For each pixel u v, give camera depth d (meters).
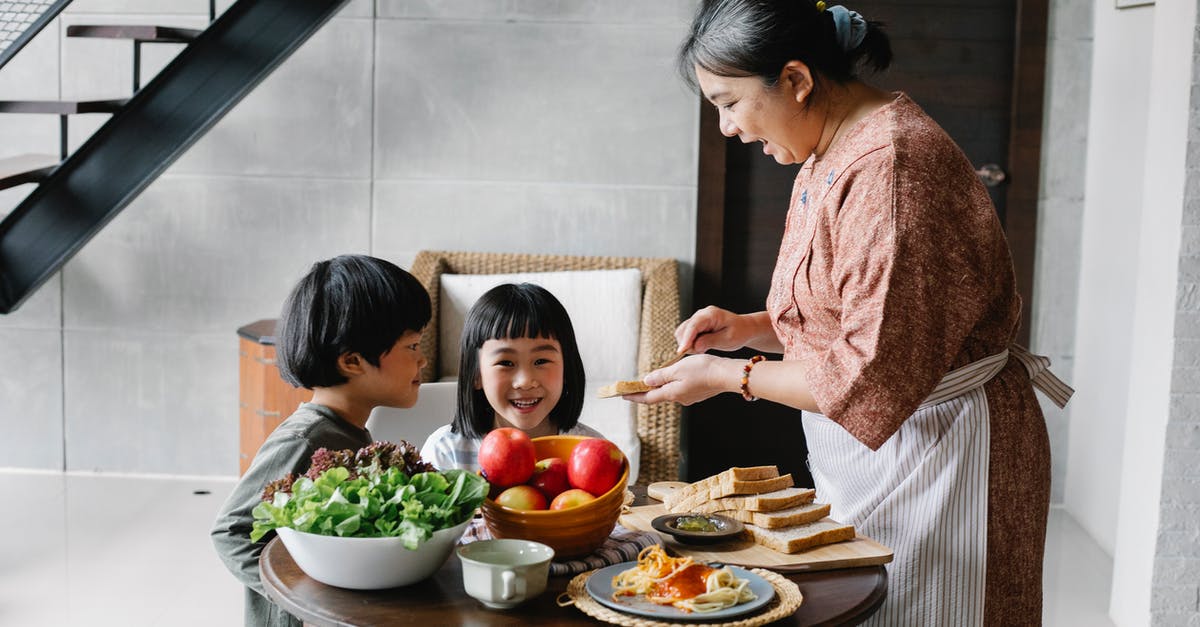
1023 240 4.10
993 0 4.02
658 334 3.66
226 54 3.49
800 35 1.62
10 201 4.12
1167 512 2.91
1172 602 2.94
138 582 3.30
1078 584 3.46
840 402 1.51
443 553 1.38
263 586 1.50
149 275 4.18
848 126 1.70
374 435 2.23
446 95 4.08
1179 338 2.87
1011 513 1.70
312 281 1.71
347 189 4.13
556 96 4.07
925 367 1.52
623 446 3.46
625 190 4.11
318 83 4.08
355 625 1.28
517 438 1.48
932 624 1.71
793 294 1.74
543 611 1.33
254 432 3.81
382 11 4.05
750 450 4.26
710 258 4.12
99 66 4.07
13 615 3.05
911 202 1.54
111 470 4.29
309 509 1.34
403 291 1.72
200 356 4.22
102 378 4.24
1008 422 1.70
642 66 4.05
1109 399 3.76
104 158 3.51
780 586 1.40
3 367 4.24
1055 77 4.02
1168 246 2.91
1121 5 3.68
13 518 3.79
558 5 4.03
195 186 4.13
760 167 4.14
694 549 1.54
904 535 1.71
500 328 1.85
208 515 3.87
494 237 4.15
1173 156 2.90
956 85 4.06
